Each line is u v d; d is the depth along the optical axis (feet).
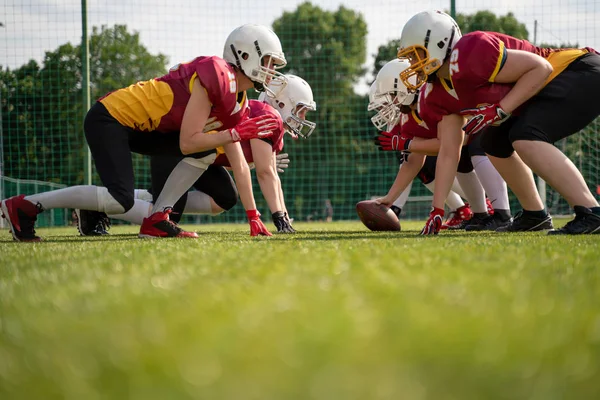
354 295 4.34
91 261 8.03
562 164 13.34
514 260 7.09
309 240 12.54
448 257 7.46
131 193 15.37
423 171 21.79
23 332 3.62
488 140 15.74
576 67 13.57
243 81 15.03
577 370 2.56
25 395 2.44
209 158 16.20
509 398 2.20
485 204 20.48
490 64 13.04
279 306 3.89
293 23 102.94
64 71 62.03
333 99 98.94
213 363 2.59
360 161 83.97
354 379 2.31
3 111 61.21
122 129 14.99
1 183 50.29
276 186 19.44
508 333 3.10
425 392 2.21
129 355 2.85
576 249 8.88
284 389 2.24
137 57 84.99
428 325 3.22
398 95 18.62
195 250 9.59
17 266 7.63
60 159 59.88
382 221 20.65
